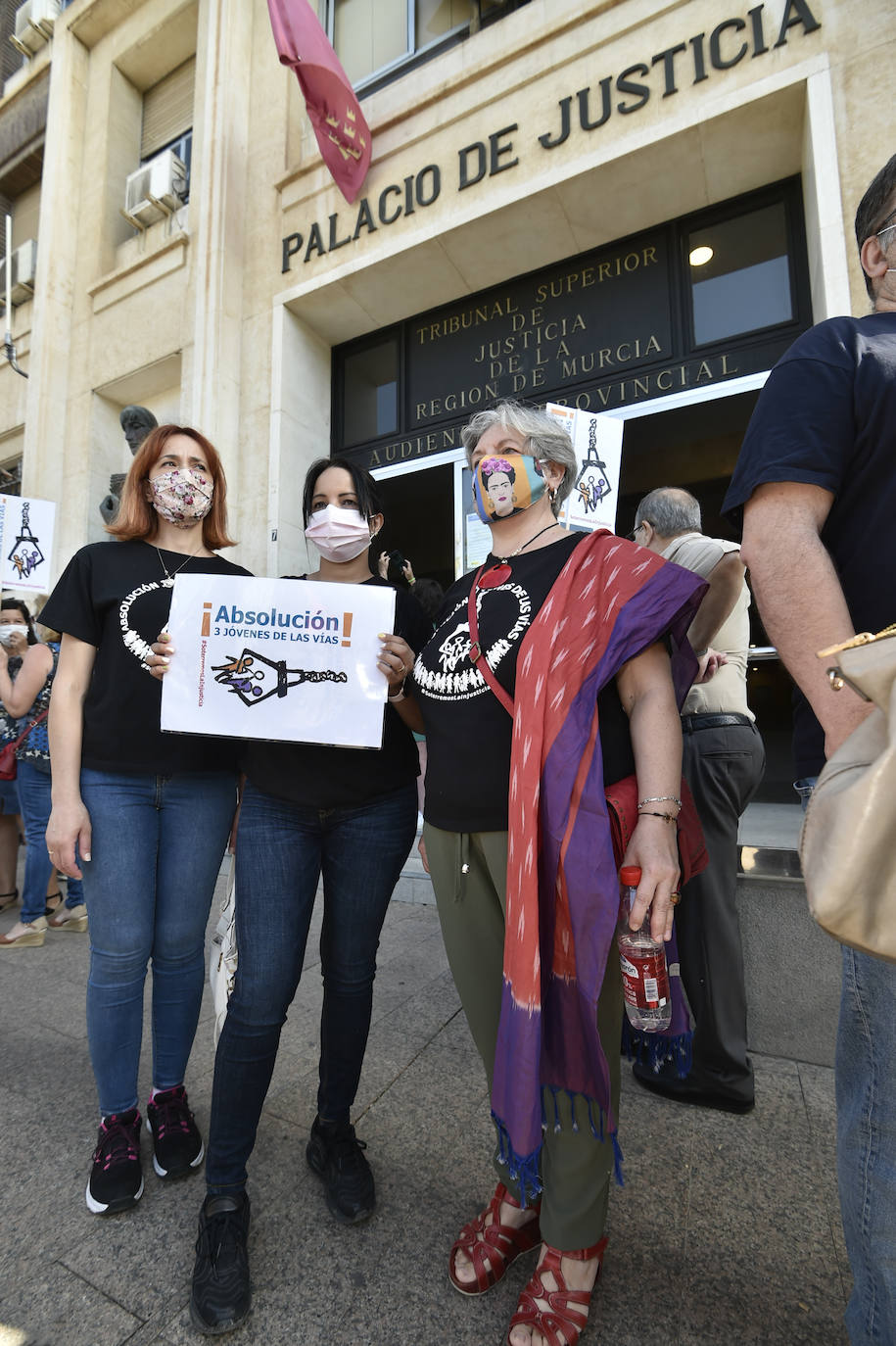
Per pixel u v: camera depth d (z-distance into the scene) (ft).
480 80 14.97
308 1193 4.99
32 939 10.76
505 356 16.63
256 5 19.49
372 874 4.96
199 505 5.65
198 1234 4.57
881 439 2.98
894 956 2.03
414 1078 6.62
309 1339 3.80
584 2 13.78
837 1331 3.80
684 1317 3.91
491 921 4.25
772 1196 4.93
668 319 14.75
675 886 3.49
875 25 11.14
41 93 26.61
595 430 9.25
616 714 3.98
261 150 18.71
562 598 3.93
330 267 16.92
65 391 22.00
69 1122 5.97
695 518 6.73
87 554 5.43
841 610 2.82
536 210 14.40
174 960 5.46
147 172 20.80
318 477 5.51
